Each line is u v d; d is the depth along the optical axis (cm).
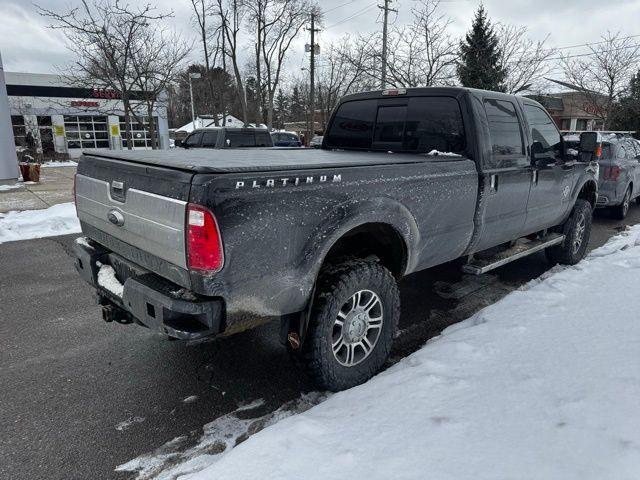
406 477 186
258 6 2395
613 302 363
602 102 2338
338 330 289
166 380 321
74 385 314
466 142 370
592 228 818
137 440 257
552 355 280
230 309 234
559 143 497
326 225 260
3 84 1287
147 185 248
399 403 241
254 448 211
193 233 219
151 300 241
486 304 459
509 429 212
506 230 418
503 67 1770
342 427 223
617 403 225
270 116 2600
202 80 3494
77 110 2662
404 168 304
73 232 784
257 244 233
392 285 308
